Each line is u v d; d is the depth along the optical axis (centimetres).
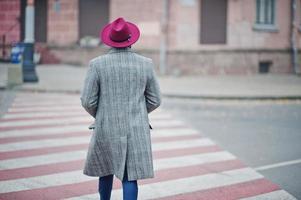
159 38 2002
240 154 716
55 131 859
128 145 362
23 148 715
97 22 2153
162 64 1989
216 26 2041
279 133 893
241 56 2077
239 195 511
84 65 2147
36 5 2219
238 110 1190
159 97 380
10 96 1343
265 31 2138
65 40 2184
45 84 1560
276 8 2162
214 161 668
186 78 1900
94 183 546
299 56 2236
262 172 612
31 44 1585
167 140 812
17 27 2241
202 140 818
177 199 495
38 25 2228
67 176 573
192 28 2009
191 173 602
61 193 506
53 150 709
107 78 364
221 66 2045
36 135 816
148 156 366
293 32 2216
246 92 1455
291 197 506
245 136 861
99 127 367
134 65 369
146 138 367
